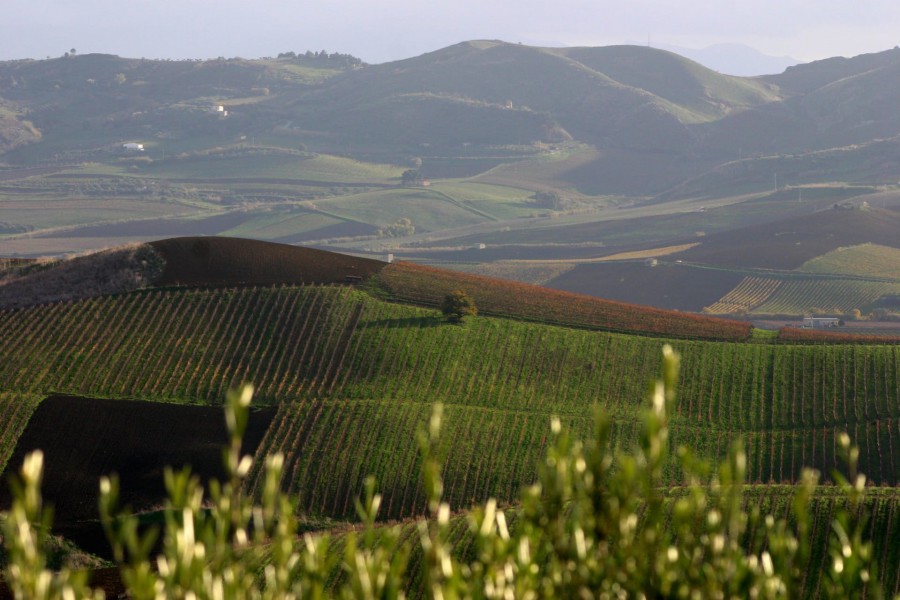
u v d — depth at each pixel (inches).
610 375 5989.2
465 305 6289.4
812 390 5748.0
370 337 6112.2
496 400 5649.6
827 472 5078.7
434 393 5649.6
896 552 3459.6
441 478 4916.3
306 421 5295.3
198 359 5851.4
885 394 5625.0
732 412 5629.9
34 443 4918.8
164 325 6112.2
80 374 5595.5
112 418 5167.3
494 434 5305.1
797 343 6235.2
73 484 4626.0
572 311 6688.0
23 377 5521.7
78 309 6190.9
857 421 5423.2
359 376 5772.6
